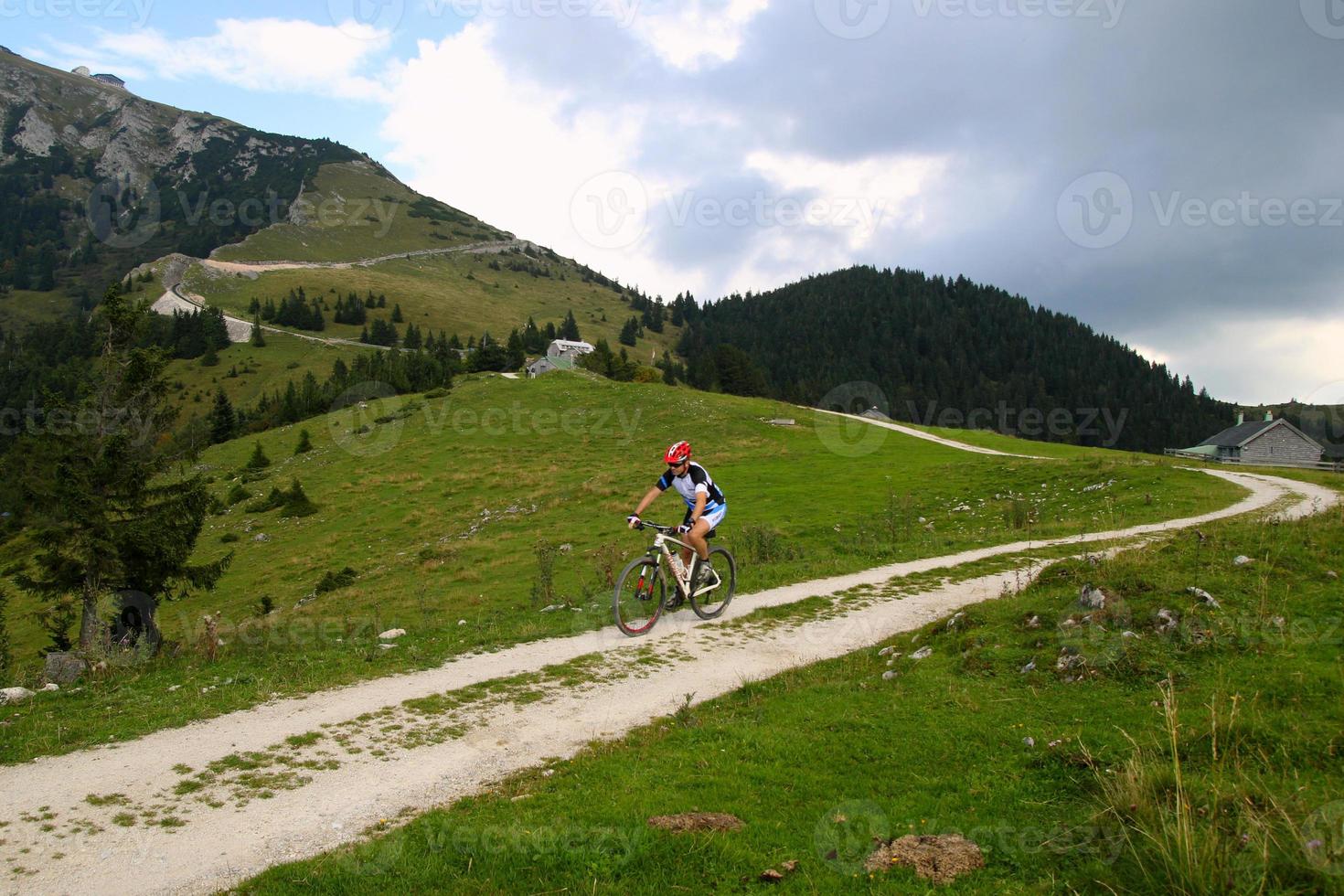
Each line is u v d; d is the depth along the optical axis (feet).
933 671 30.73
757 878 15.69
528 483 182.80
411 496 183.62
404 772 24.02
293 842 19.47
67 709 29.96
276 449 274.98
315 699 30.86
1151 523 81.20
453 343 577.43
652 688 32.81
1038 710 24.52
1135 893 14.01
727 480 162.71
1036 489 120.26
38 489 73.97
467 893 15.53
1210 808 15.98
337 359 515.50
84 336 532.73
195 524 79.71
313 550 147.95
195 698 31.01
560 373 337.11
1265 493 99.40
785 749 23.41
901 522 104.94
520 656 37.47
